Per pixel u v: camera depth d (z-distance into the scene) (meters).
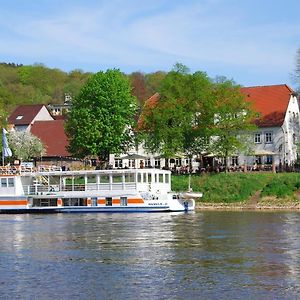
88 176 78.50
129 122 105.94
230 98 98.31
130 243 44.94
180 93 98.88
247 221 62.41
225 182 91.06
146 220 64.19
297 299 28.02
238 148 97.69
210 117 97.44
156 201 76.56
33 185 80.12
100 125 102.75
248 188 89.25
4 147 94.31
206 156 102.50
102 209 77.56
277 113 114.12
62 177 79.69
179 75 100.44
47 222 63.47
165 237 48.28
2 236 50.34
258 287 30.11
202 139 98.81
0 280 32.09
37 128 139.62
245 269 34.31
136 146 107.62
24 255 39.81
